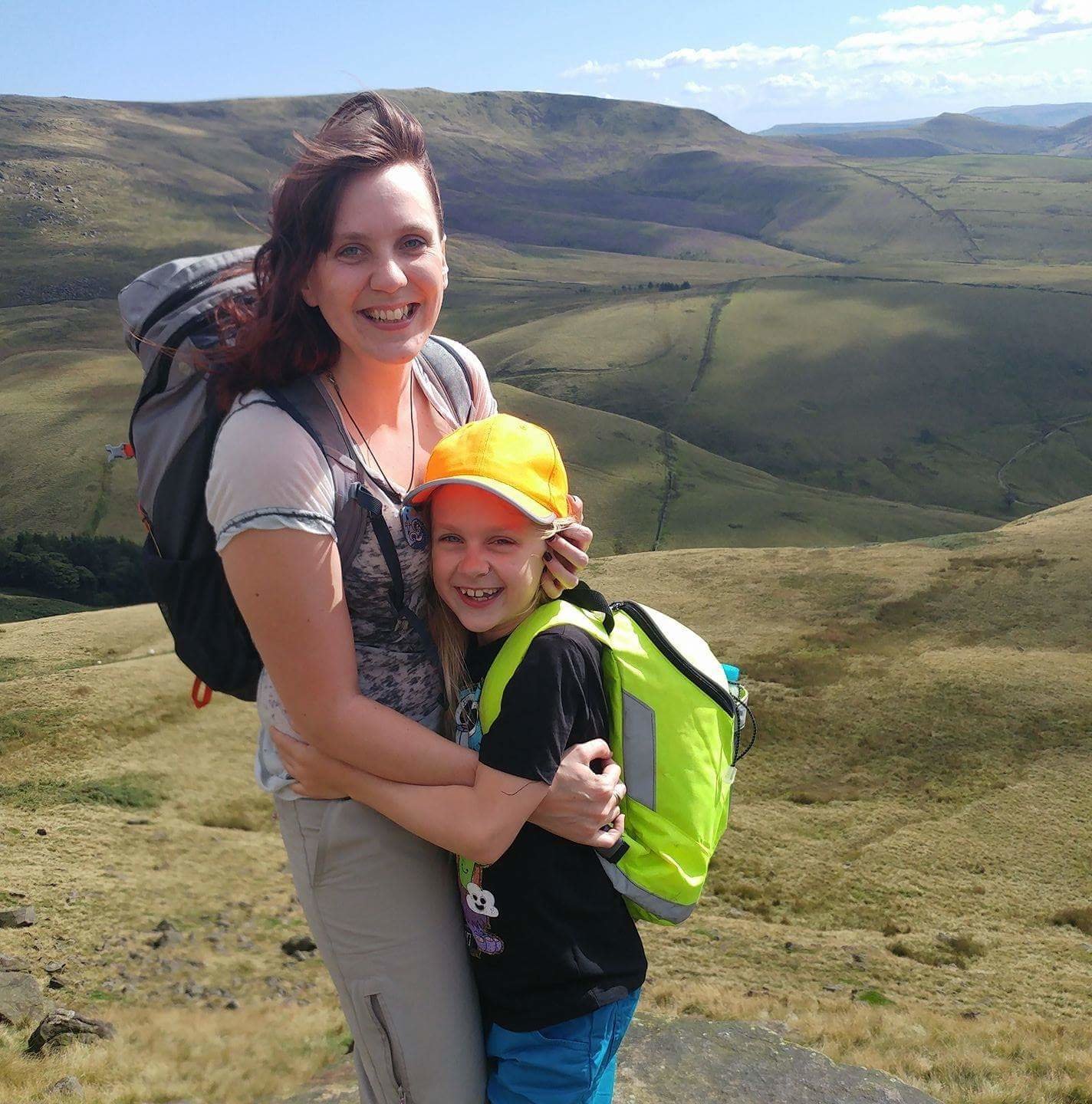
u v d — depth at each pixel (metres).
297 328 2.33
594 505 176.12
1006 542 75.81
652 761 2.53
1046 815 42.25
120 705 50.16
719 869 39.00
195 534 2.50
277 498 2.21
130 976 21.27
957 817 42.91
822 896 36.41
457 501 2.46
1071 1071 13.09
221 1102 11.28
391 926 2.60
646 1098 4.65
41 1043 13.23
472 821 2.35
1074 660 56.16
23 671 63.75
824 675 57.38
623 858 2.52
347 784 2.46
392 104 2.46
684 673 2.58
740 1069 4.92
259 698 2.68
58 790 41.19
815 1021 16.02
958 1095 12.08
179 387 2.45
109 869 30.39
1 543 141.25
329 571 2.29
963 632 61.78
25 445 188.50
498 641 2.64
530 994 2.56
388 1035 2.65
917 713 52.06
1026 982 28.52
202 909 27.19
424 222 2.41
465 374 3.06
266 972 22.39
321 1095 5.33
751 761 49.53
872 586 70.31
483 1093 2.74
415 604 2.61
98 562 141.75
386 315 2.38
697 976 26.47
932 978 28.39
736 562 78.50
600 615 2.69
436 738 2.43
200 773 43.47
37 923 24.38
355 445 2.48
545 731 2.37
